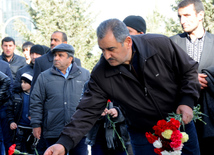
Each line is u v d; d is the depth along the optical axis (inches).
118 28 102.3
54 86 189.0
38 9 833.5
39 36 815.1
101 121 174.1
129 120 129.2
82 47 816.9
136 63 114.4
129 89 116.6
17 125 236.4
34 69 215.8
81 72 196.2
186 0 149.1
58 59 189.2
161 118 121.3
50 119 186.9
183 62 117.0
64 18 813.9
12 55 320.8
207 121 145.3
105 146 175.8
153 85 116.7
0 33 944.3
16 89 240.8
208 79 143.6
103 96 118.8
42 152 204.8
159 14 749.9
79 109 117.6
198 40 151.7
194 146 132.4
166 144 104.4
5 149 253.4
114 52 103.8
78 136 112.6
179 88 120.6
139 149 130.6
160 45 115.5
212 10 629.9
